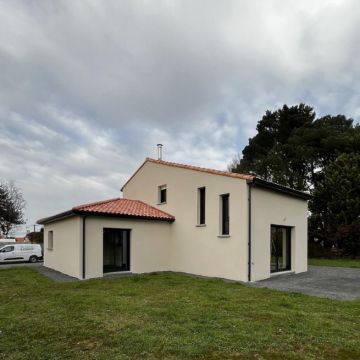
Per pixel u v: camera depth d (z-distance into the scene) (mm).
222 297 8914
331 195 30188
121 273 15492
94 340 5590
